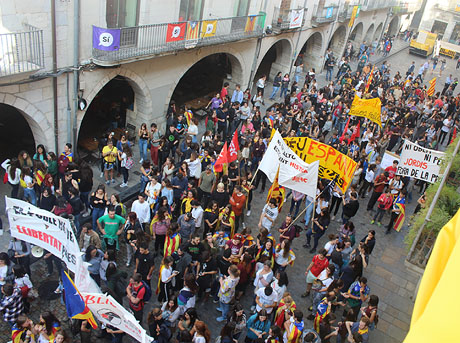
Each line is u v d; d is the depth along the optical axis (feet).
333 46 107.34
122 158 42.29
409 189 53.31
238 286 30.83
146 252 28.63
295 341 25.34
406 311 35.24
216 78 75.15
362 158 47.42
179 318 27.09
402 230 46.32
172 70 52.85
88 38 40.60
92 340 27.84
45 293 30.71
